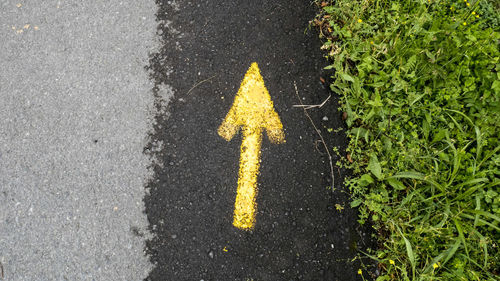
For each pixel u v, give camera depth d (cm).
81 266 230
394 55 249
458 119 238
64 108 256
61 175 244
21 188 242
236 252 229
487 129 229
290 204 235
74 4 278
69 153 248
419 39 247
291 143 245
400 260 219
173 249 230
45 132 252
